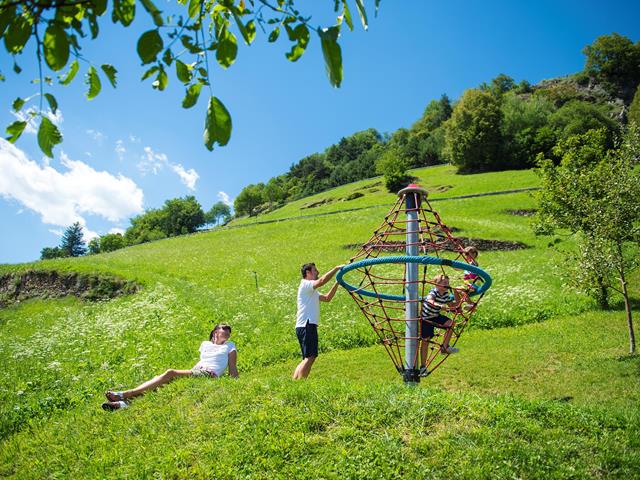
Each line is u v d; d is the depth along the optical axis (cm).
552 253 2484
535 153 7188
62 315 2128
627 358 1066
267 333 1520
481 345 1280
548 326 1416
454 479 511
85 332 1661
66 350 1440
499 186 5147
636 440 557
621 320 1386
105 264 2995
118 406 772
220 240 4356
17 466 699
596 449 545
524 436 567
